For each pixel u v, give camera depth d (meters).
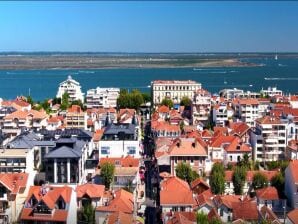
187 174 178.38
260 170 192.75
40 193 142.25
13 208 146.12
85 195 149.75
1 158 170.88
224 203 145.12
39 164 189.62
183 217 132.25
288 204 157.50
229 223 141.50
